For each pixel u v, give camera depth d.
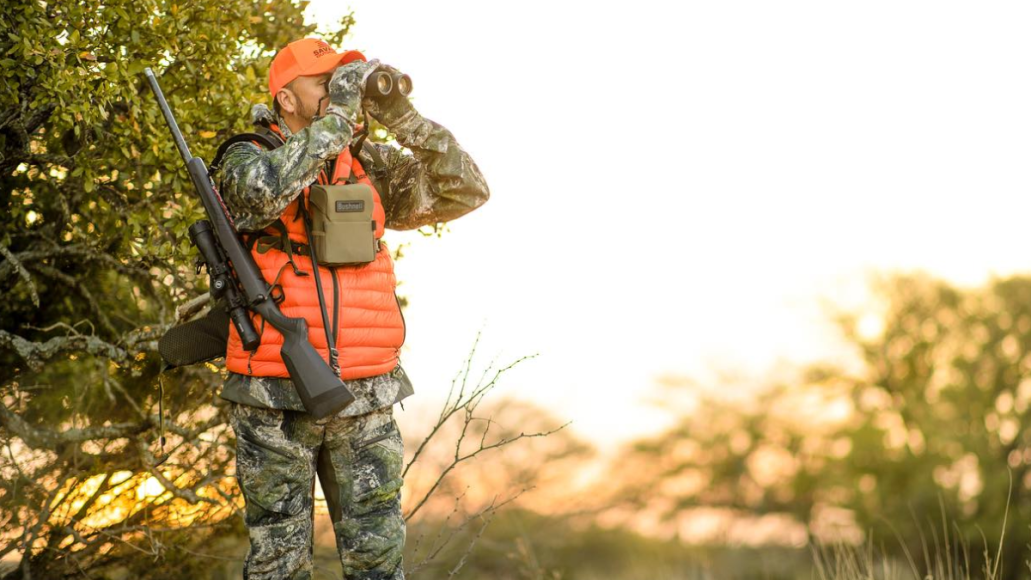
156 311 6.50
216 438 6.23
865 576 6.18
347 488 3.65
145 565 6.20
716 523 42.88
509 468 13.54
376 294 3.62
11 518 5.78
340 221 3.47
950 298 39.78
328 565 7.24
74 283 6.14
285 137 3.78
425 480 9.48
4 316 6.39
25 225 6.25
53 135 5.78
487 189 4.02
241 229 3.46
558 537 17.27
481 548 9.20
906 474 32.78
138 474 6.22
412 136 3.85
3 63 4.71
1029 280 36.94
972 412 33.44
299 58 3.71
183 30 5.31
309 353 3.36
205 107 5.60
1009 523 25.30
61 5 4.98
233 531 6.55
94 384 6.37
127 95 4.97
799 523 39.59
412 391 3.85
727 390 46.56
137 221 5.45
